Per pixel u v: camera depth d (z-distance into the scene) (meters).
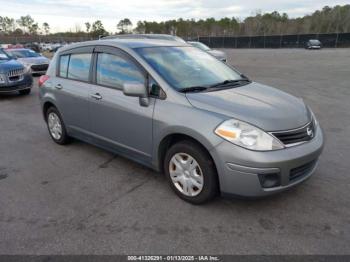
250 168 2.91
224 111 3.15
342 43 46.50
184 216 3.24
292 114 3.28
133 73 3.84
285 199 3.50
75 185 3.96
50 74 5.32
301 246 2.77
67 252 2.75
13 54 15.86
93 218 3.24
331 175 4.04
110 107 4.06
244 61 24.72
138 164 4.55
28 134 6.12
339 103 8.29
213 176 3.19
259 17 90.06
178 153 3.43
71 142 5.50
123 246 2.81
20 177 4.22
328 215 3.20
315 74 14.94
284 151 2.98
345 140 5.37
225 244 2.81
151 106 3.58
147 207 3.42
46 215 3.31
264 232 2.96
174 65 3.92
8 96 10.32
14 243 2.87
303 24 80.12
